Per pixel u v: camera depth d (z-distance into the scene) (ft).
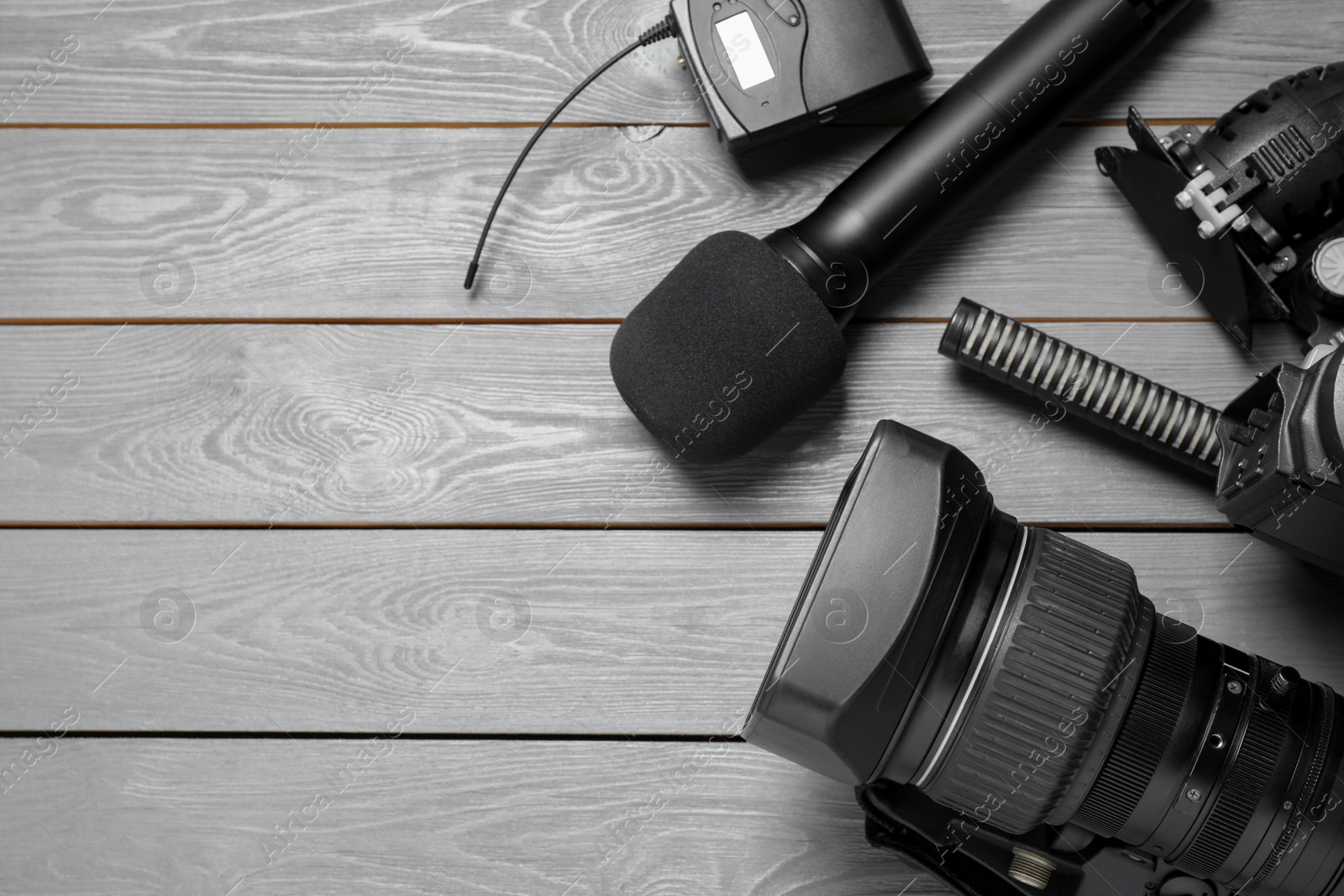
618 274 3.92
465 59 3.99
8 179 3.98
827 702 2.63
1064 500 3.78
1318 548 3.08
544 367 3.89
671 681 3.76
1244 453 3.14
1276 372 3.08
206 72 4.01
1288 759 2.93
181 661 3.82
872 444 2.80
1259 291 3.49
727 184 3.94
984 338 3.53
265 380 3.92
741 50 3.62
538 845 3.71
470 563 3.83
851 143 3.93
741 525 3.80
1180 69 3.92
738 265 3.43
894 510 2.72
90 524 3.88
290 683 3.79
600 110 3.97
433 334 3.92
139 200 3.98
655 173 3.95
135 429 3.92
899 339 3.86
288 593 3.84
